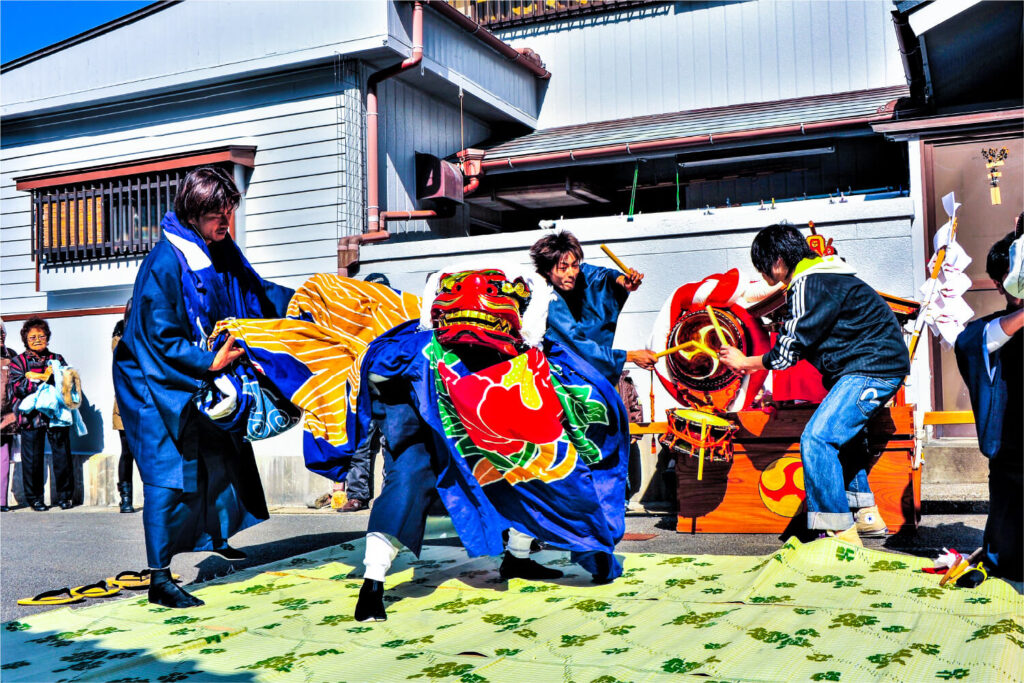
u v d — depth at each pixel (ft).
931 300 17.97
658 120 37.47
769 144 31.94
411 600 13.66
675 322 18.30
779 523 17.85
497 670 9.98
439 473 13.34
